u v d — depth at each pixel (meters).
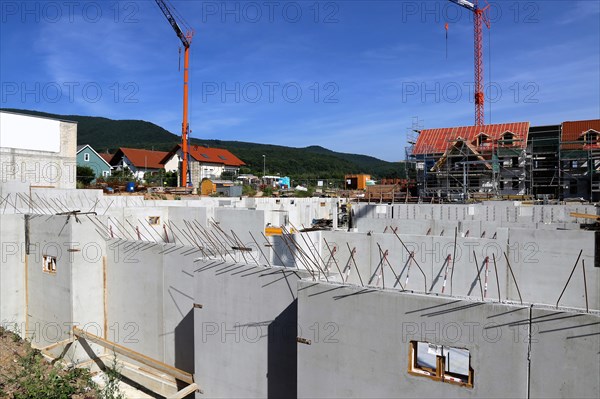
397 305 6.15
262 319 8.08
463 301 5.71
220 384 8.71
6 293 12.31
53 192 16.72
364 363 6.43
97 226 11.98
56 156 25.25
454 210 16.92
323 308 6.76
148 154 55.78
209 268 8.80
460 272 9.76
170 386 10.49
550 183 37.91
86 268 11.72
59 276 11.75
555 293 9.27
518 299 9.52
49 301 12.03
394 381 6.21
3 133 22.81
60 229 11.70
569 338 5.12
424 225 12.66
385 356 6.27
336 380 6.68
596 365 5.00
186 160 39.28
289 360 7.76
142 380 11.06
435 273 10.00
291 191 46.66
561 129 40.09
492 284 9.56
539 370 5.29
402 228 12.91
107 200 18.75
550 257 9.28
